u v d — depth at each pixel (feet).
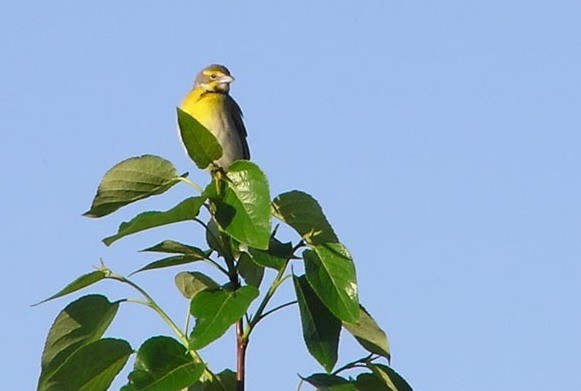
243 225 29.04
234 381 30.58
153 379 28.30
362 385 31.30
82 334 31.17
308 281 29.43
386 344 31.91
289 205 30.71
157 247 30.40
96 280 30.58
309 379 29.55
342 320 29.14
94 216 31.73
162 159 30.68
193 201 28.99
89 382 31.04
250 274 32.91
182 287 34.19
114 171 30.68
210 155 30.81
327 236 30.89
